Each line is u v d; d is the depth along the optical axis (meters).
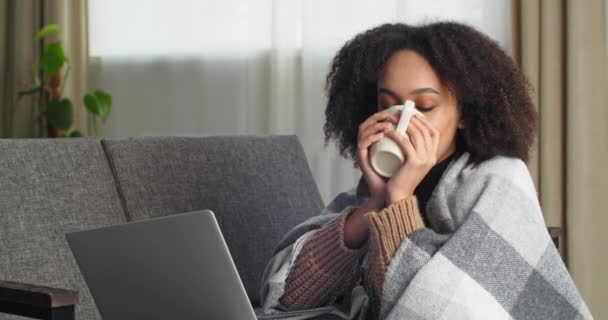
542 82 2.78
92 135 3.82
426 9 3.06
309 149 3.29
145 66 3.71
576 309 1.18
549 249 1.19
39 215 1.46
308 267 1.34
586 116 2.73
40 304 1.11
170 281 1.07
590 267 2.74
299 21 3.34
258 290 1.76
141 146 1.67
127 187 1.61
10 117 3.84
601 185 2.73
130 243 1.08
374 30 1.34
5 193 1.43
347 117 1.40
